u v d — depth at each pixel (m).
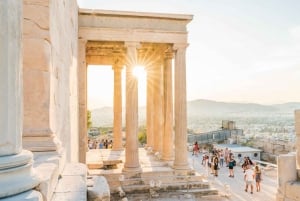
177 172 19.58
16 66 4.10
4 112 3.94
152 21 20.09
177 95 20.33
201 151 43.25
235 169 29.27
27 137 7.12
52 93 7.72
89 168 20.92
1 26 3.94
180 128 20.09
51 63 7.61
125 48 20.89
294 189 8.76
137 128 19.89
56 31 8.47
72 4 14.02
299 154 9.33
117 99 27.81
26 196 3.84
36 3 7.37
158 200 17.14
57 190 5.78
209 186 19.08
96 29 19.38
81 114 19.12
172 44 20.59
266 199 18.50
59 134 8.93
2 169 3.79
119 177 18.59
